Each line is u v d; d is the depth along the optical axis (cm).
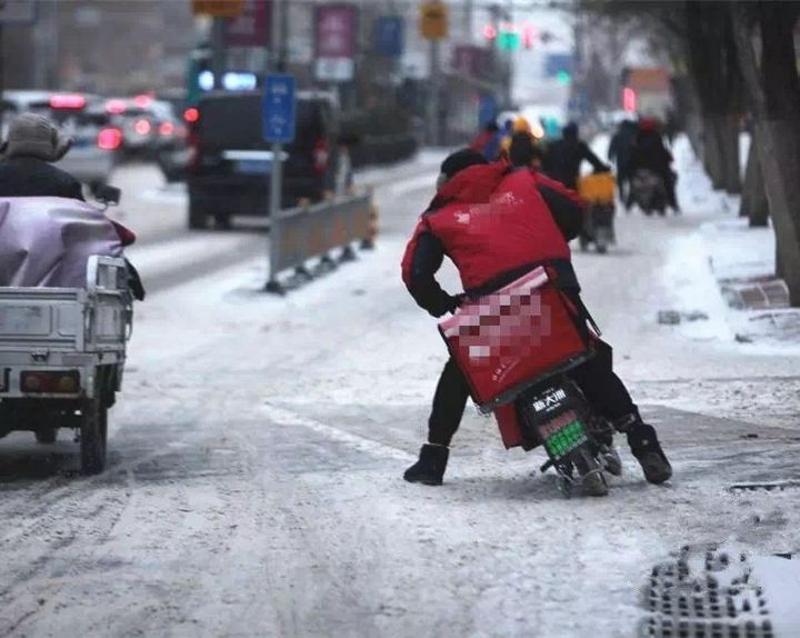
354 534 1945
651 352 3888
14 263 2353
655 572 1734
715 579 1709
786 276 4284
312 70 13912
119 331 2483
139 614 1603
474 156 2155
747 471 2323
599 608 1602
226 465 2502
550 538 1895
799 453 2483
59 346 2273
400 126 16312
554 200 2120
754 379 3400
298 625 1562
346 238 6391
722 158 9462
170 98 19988
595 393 2172
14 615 1602
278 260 5338
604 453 2198
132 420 3034
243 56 10525
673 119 16312
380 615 1592
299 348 4206
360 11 16475
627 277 5462
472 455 2528
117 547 1897
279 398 3319
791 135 4194
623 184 9150
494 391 2084
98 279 2336
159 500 2197
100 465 2441
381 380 3588
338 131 8081
